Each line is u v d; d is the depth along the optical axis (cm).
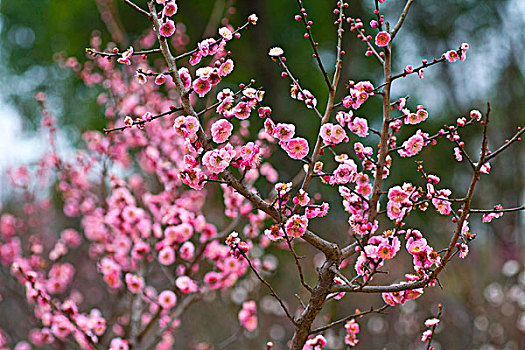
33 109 668
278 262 586
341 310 611
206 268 345
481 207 626
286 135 165
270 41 620
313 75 614
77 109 633
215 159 157
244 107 165
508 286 552
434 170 594
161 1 178
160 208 344
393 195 167
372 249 165
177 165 337
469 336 571
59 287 375
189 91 167
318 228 591
